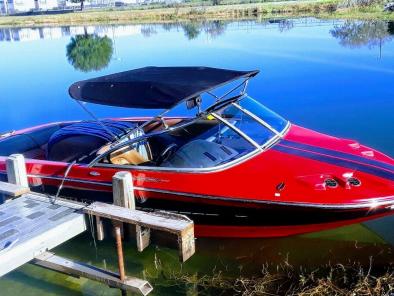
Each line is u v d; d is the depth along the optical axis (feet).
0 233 16.03
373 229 18.61
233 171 17.65
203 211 17.49
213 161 17.99
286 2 191.52
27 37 132.46
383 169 17.37
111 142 20.10
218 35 94.43
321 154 18.31
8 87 54.44
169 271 17.24
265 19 133.28
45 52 89.56
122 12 232.94
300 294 14.42
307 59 58.13
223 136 19.85
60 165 19.62
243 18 147.02
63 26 188.65
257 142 18.99
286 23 112.37
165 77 19.85
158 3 329.31
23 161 19.51
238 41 81.25
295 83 45.68
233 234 18.02
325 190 16.40
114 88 19.10
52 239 16.17
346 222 16.58
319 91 41.98
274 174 17.29
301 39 78.02
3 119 40.65
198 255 18.06
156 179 17.97
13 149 23.27
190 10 188.85
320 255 17.19
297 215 16.48
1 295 16.35
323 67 52.60
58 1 407.85
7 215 17.30
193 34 102.32
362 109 35.76
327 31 87.97
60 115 40.93
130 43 92.12
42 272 17.63
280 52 65.26
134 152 20.24
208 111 19.69
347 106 36.81
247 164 17.93
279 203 16.31
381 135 29.60
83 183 19.15
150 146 21.21
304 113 35.65
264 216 16.85
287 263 16.43
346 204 15.92
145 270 17.43
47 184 19.98
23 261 15.47
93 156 19.94
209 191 17.13
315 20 113.60
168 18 180.65
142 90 18.39
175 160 18.54
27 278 17.28
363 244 17.67
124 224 16.61
